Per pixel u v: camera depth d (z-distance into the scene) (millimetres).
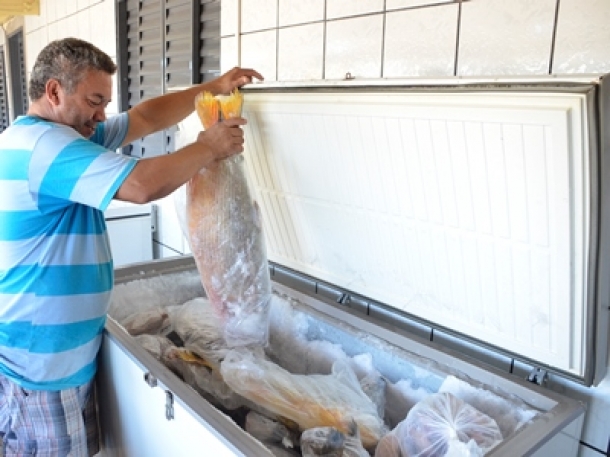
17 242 1238
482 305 1181
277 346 1611
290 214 1562
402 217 1238
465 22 1194
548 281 1025
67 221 1268
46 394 1326
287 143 1402
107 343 1415
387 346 1354
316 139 1317
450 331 1298
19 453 1358
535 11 1073
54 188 1145
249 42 1850
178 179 1135
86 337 1356
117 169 1091
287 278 1814
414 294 1332
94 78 1222
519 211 1000
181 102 1618
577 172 890
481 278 1148
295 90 1296
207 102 1301
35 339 1285
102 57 1253
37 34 4188
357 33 1446
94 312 1356
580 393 1155
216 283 1336
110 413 1456
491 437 988
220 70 2049
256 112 1423
